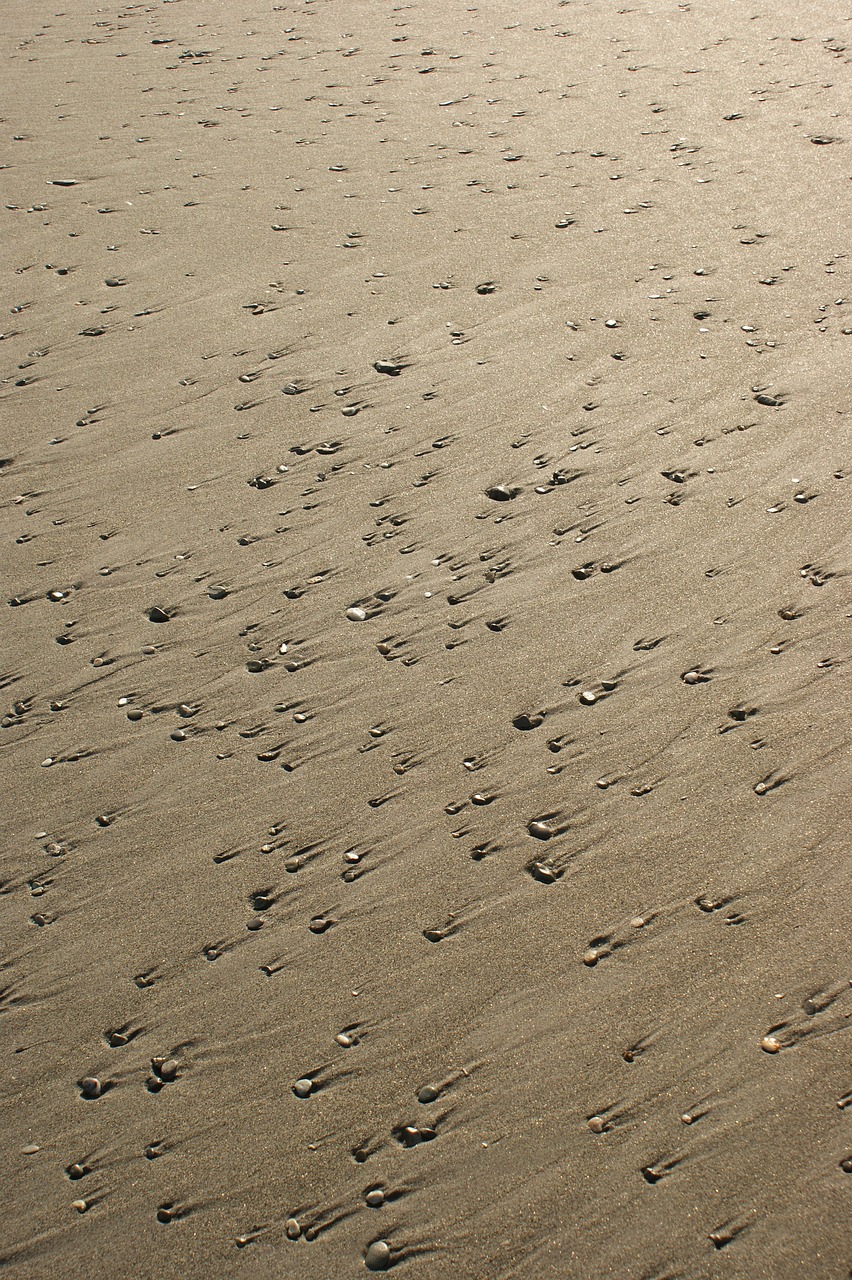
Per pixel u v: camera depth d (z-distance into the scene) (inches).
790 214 147.9
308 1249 59.1
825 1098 61.9
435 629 95.9
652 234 147.4
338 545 105.7
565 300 135.9
